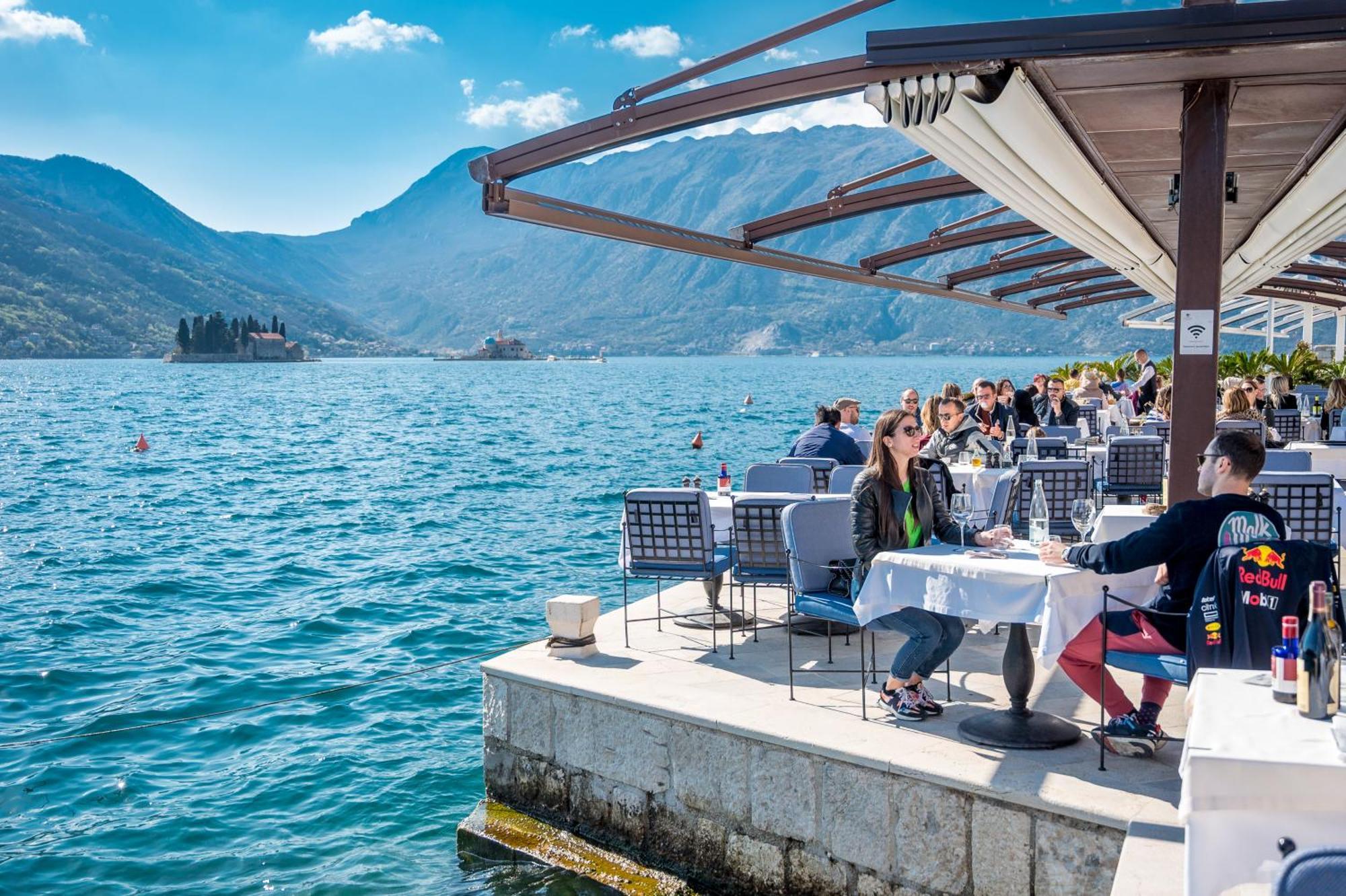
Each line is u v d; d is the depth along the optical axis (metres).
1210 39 4.22
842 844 4.49
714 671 5.64
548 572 13.19
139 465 28.94
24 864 5.70
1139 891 3.31
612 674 5.56
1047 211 7.49
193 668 9.34
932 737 4.62
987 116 4.69
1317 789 2.51
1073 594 4.13
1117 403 15.19
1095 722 4.86
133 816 6.27
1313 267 17.44
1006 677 4.66
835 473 7.90
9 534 16.95
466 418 51.34
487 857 5.43
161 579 13.16
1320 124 6.10
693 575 6.15
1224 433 4.05
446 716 7.86
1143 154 6.62
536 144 5.12
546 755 5.46
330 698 8.36
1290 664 2.96
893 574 4.63
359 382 124.12
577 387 101.25
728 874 4.83
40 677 9.10
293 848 5.79
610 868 5.10
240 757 7.16
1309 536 6.34
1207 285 5.38
